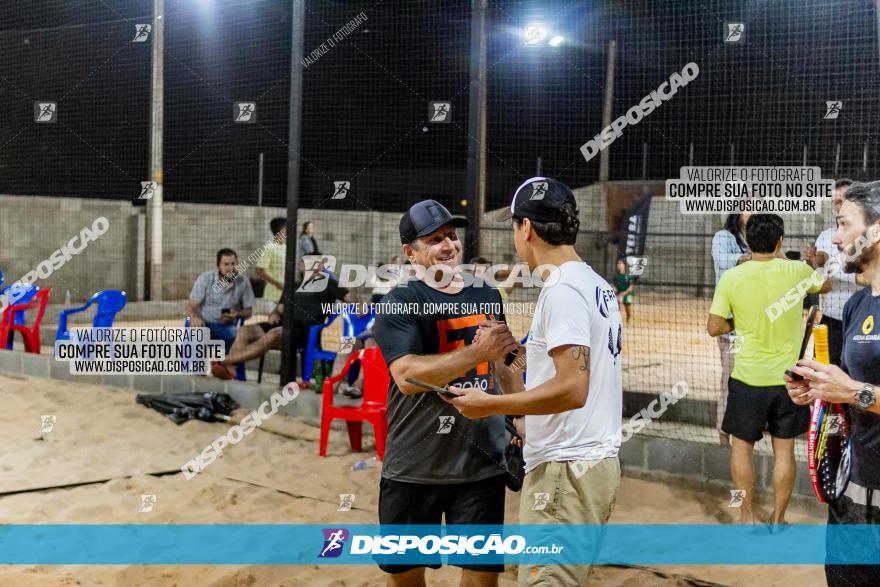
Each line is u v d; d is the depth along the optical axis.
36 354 9.38
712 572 4.27
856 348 2.56
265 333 8.00
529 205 2.61
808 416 4.70
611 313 2.62
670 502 5.39
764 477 5.38
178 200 16.27
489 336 2.68
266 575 4.18
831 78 9.66
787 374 2.59
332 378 6.43
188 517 5.09
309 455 6.44
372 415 6.23
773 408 4.70
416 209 2.98
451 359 2.70
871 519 2.48
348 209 17.30
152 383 8.38
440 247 2.96
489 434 2.96
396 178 16.72
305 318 7.71
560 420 2.56
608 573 4.30
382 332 2.90
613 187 16.44
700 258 15.81
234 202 17.09
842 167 9.78
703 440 6.18
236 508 5.28
